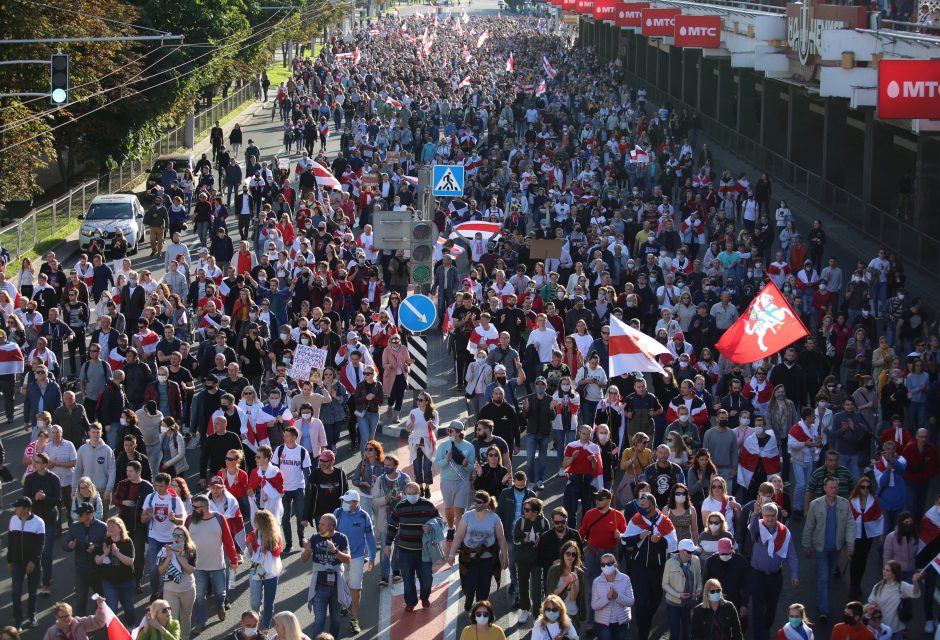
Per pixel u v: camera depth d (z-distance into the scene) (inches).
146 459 694.5
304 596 665.6
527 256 1248.2
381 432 918.4
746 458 730.2
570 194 1572.3
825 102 1833.2
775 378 864.3
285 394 816.9
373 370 832.3
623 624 565.9
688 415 757.9
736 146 2269.9
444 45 4426.7
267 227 1378.0
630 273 1170.0
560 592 568.7
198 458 868.0
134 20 1958.7
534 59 3809.1
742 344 790.5
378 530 674.2
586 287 1102.4
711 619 532.7
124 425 738.8
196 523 610.2
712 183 1817.2
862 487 657.0
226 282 1096.8
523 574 617.3
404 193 1560.0
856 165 1877.5
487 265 1235.9
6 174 1514.5
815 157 2060.8
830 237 1676.9
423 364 951.6
